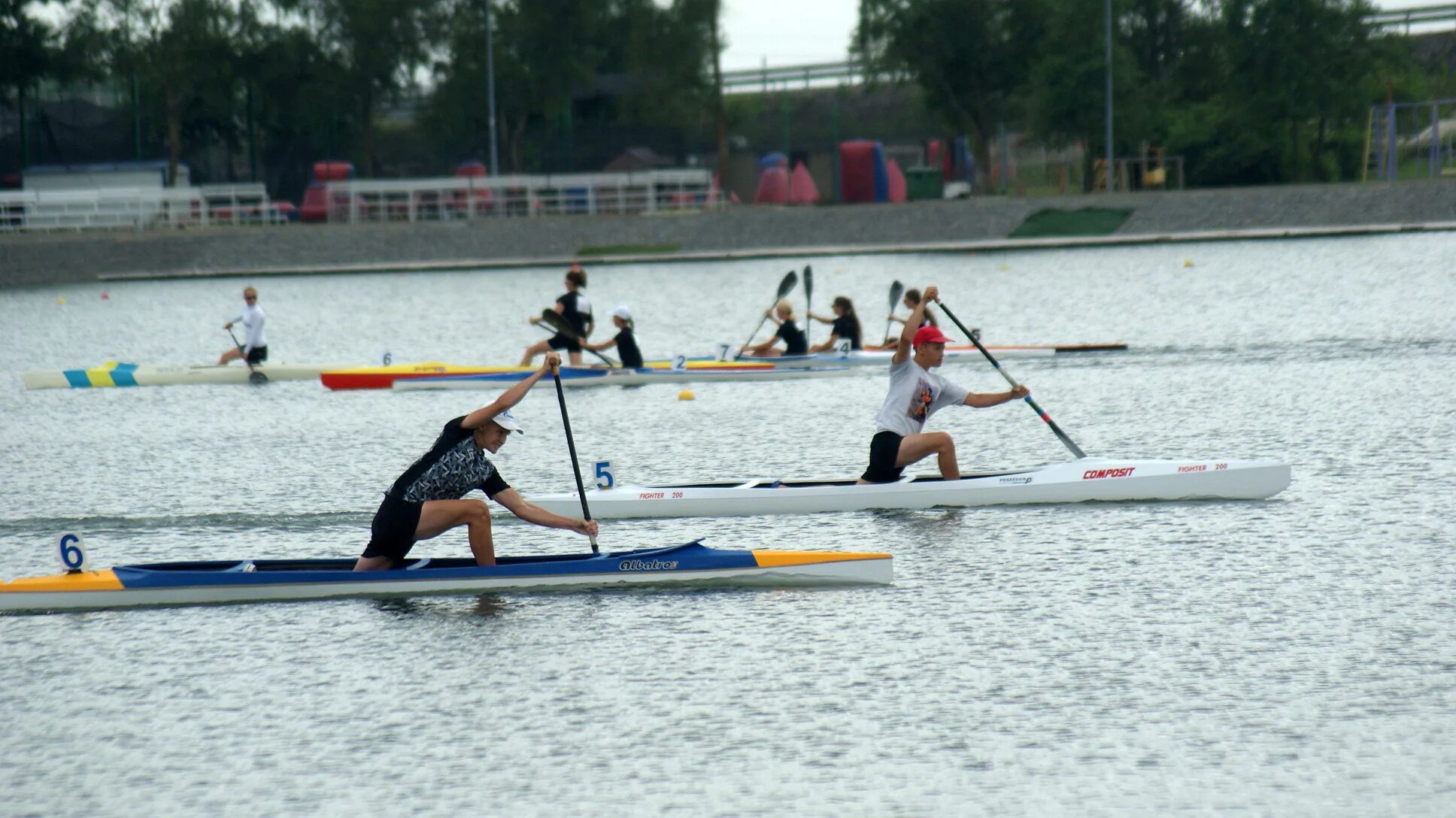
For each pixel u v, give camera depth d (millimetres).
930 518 53281
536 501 56125
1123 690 35250
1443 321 114250
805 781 30906
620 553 44969
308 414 88062
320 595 44719
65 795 31453
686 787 30797
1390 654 36938
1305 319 121500
